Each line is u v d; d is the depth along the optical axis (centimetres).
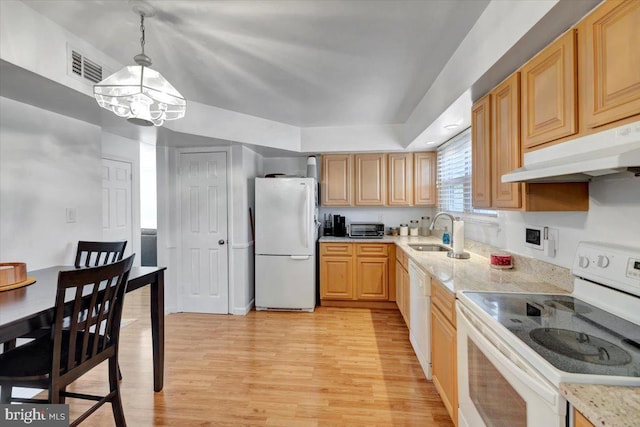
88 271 141
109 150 414
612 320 123
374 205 423
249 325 342
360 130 404
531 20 126
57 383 135
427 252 301
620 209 133
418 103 320
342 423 186
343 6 162
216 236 382
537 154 144
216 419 190
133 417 192
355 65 232
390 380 231
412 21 176
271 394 215
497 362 114
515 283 180
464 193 323
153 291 219
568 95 121
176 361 261
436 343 209
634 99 93
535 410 92
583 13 117
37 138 225
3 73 166
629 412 70
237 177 378
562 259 170
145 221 600
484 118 197
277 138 387
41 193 229
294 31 186
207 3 158
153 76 177
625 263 123
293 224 386
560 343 103
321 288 405
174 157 383
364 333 318
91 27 181
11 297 154
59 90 190
